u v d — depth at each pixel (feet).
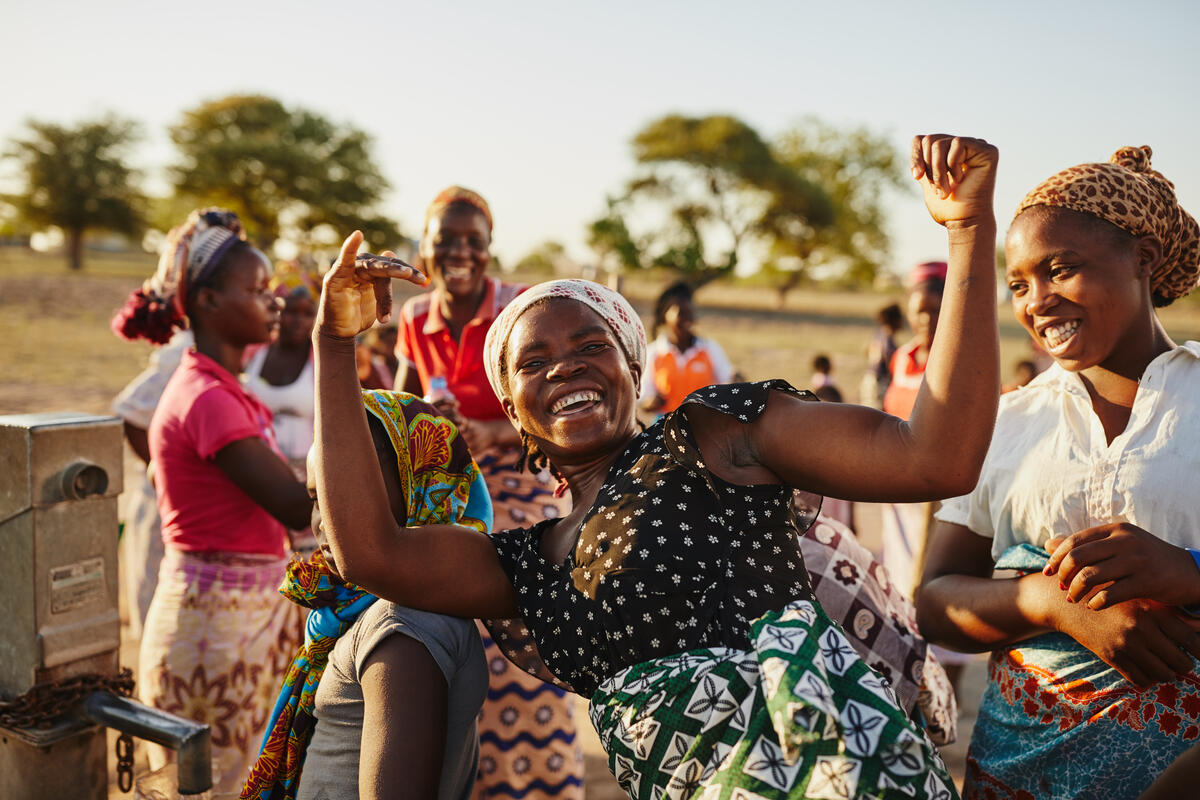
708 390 5.37
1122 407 5.98
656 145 192.85
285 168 196.95
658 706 4.87
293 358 15.84
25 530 7.47
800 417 5.13
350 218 204.74
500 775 9.89
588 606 5.26
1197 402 5.64
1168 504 5.59
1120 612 5.43
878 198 216.13
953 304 4.70
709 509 5.18
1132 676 5.46
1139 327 5.89
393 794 5.31
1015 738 6.23
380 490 5.57
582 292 5.86
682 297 24.84
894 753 4.51
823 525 7.38
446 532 5.85
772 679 4.49
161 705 9.45
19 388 60.13
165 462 9.52
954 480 4.72
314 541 12.03
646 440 5.55
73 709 7.67
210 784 7.41
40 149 193.77
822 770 4.42
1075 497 5.90
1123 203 5.69
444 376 11.91
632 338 5.98
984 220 4.68
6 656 7.62
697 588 5.04
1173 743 5.54
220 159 195.21
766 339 122.21
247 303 10.19
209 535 9.45
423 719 5.53
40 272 135.74
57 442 7.55
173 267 10.14
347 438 5.49
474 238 11.78
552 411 5.70
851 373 86.89
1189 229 6.08
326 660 6.26
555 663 5.59
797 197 194.80
